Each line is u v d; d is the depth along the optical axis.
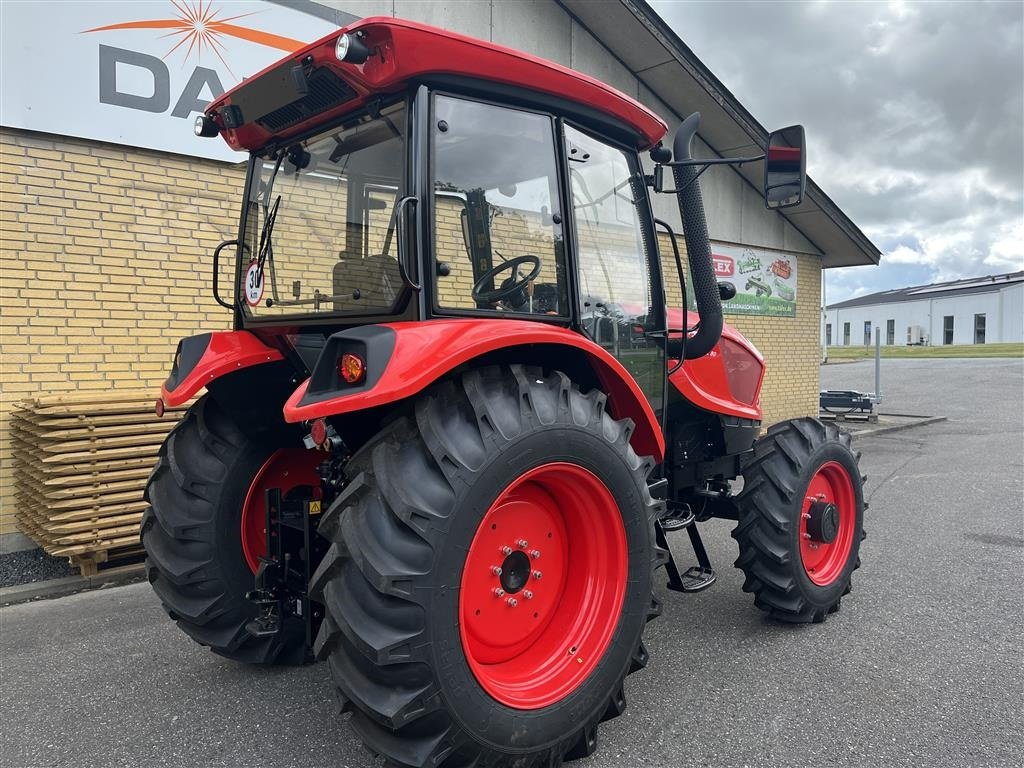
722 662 3.18
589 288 2.88
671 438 3.71
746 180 10.34
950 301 47.06
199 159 5.45
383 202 2.40
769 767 2.38
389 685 2.00
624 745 2.52
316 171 2.68
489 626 2.34
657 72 8.67
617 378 2.66
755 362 4.16
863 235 11.34
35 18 4.68
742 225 10.38
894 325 50.84
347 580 2.02
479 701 2.09
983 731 2.59
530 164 2.58
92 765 2.47
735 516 3.79
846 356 35.31
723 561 4.73
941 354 33.69
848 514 3.85
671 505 3.73
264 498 3.08
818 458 3.57
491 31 7.22
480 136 2.43
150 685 3.07
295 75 2.25
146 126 5.15
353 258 2.51
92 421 4.41
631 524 2.50
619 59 8.55
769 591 3.51
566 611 2.53
